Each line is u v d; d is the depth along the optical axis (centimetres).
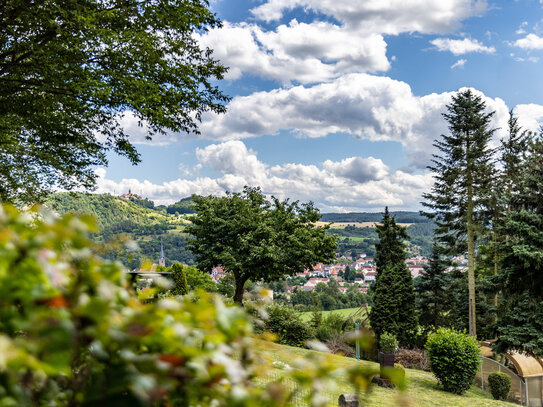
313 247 2508
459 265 3494
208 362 89
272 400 88
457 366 1541
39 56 941
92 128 1177
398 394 93
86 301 79
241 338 106
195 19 1173
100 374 86
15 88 1038
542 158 1875
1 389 70
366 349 109
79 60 1028
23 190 1160
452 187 2878
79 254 91
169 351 89
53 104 1077
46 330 66
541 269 1741
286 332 2372
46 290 72
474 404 1380
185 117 1209
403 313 3089
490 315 2925
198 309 89
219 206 2755
